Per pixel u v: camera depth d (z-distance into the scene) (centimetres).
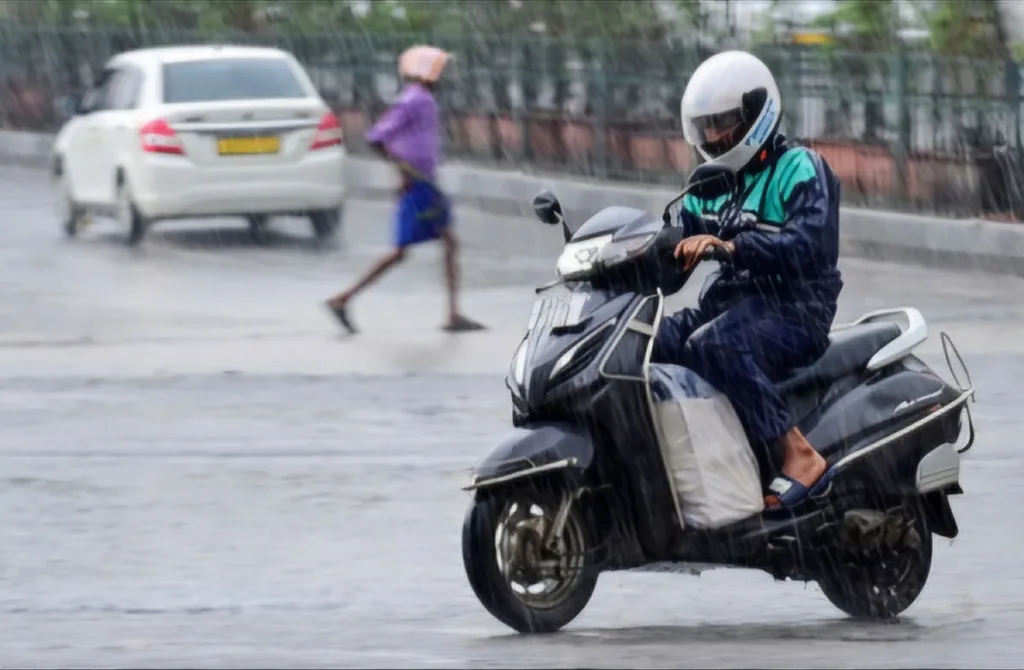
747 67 1658
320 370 3120
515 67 6378
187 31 7769
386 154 3488
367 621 1727
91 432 2652
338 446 2558
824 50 5384
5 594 1838
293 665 1533
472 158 6588
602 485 1616
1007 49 5503
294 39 7219
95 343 3394
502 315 3744
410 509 2212
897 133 5169
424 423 2703
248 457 2492
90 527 2128
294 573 1925
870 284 4141
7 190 6462
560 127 6191
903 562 1731
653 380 1620
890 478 1697
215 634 1670
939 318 3644
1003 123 4981
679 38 6141
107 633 1680
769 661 1543
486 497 1605
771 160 1675
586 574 1641
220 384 3002
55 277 4297
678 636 1667
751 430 1652
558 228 5294
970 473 2412
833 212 1656
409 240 3488
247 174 4759
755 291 1672
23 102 8369
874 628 1712
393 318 3700
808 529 1662
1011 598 1838
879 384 1719
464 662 1538
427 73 3484
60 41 8206
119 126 4838
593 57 6066
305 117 4819
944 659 1561
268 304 3891
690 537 1627
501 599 1611
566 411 1599
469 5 6981
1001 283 4169
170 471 2414
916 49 5759
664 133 5803
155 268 4469
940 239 4572
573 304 1625
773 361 1662
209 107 4741
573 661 1538
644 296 1617
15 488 2322
